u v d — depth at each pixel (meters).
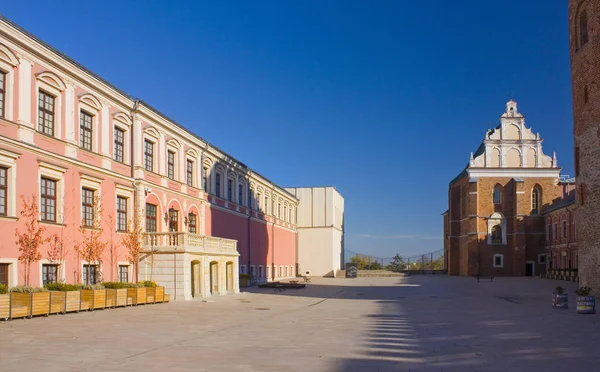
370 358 12.66
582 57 35.34
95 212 28.66
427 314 24.72
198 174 42.84
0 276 22.19
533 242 77.56
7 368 11.14
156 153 35.72
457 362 12.17
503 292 42.66
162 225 35.97
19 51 23.39
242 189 56.12
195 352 13.31
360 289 48.56
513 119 79.75
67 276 26.17
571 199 65.31
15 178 22.95
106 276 29.66
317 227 84.50
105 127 30.12
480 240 79.19
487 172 79.56
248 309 26.84
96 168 28.83
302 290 46.38
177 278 31.53
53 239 25.14
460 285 54.69
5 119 22.50
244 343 14.94
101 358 12.37
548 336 16.44
